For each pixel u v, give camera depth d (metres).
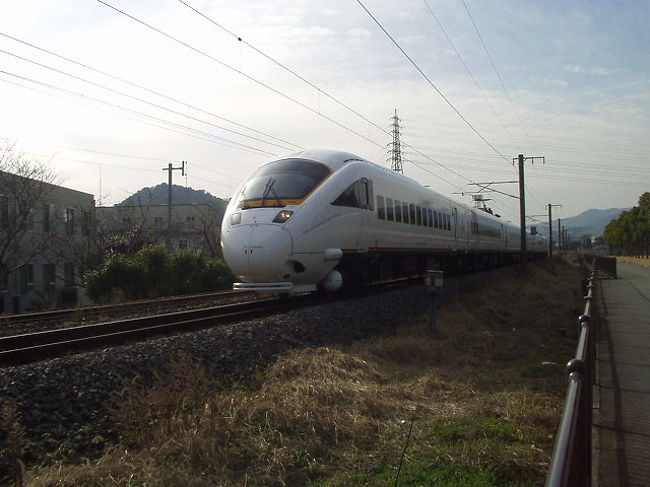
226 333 8.79
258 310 12.13
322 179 12.79
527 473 4.77
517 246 43.88
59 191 34.31
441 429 5.77
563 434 2.66
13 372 6.24
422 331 11.79
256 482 4.62
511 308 18.42
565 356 10.49
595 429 5.91
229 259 12.05
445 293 16.86
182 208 59.34
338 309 11.63
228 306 13.57
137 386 6.66
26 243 30.38
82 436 5.48
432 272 11.97
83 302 35.62
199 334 8.58
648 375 8.41
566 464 2.37
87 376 6.50
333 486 4.55
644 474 4.71
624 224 84.12
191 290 22.97
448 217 22.17
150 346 7.71
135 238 29.50
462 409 6.55
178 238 50.47
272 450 5.03
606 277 35.81
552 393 7.59
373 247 14.59
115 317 14.55
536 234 57.41
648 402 6.93
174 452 4.96
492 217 34.09
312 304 13.50
